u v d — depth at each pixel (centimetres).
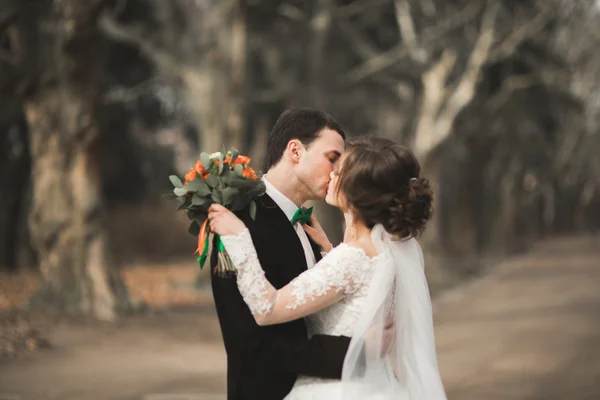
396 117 3175
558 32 3006
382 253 277
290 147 291
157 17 1925
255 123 3066
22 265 2144
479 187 3488
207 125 1838
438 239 3509
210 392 736
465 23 2452
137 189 2795
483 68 2402
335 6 2248
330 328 278
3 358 862
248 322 265
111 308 1205
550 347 1019
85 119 1238
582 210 7338
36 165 1250
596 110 5597
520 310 1476
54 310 1202
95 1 1169
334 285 269
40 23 1217
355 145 284
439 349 1034
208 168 276
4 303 1346
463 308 1562
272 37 2227
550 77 2752
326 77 2197
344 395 265
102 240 1251
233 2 1817
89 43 1209
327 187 293
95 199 1252
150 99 2564
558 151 4991
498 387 776
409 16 2422
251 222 278
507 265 3041
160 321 1193
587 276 2314
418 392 277
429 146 2406
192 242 2927
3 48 1240
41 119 1239
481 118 2842
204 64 1844
